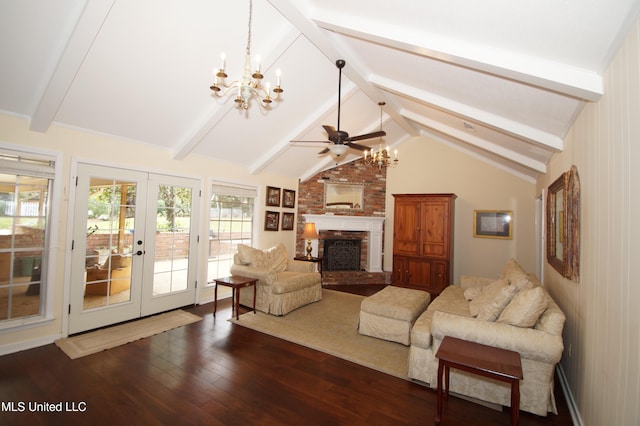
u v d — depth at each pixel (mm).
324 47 3197
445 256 5840
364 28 2463
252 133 4742
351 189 7086
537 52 1866
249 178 5621
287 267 5262
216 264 5055
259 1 2787
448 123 4625
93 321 3553
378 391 2508
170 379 2572
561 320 2205
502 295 2523
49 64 2631
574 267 2299
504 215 5938
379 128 5992
